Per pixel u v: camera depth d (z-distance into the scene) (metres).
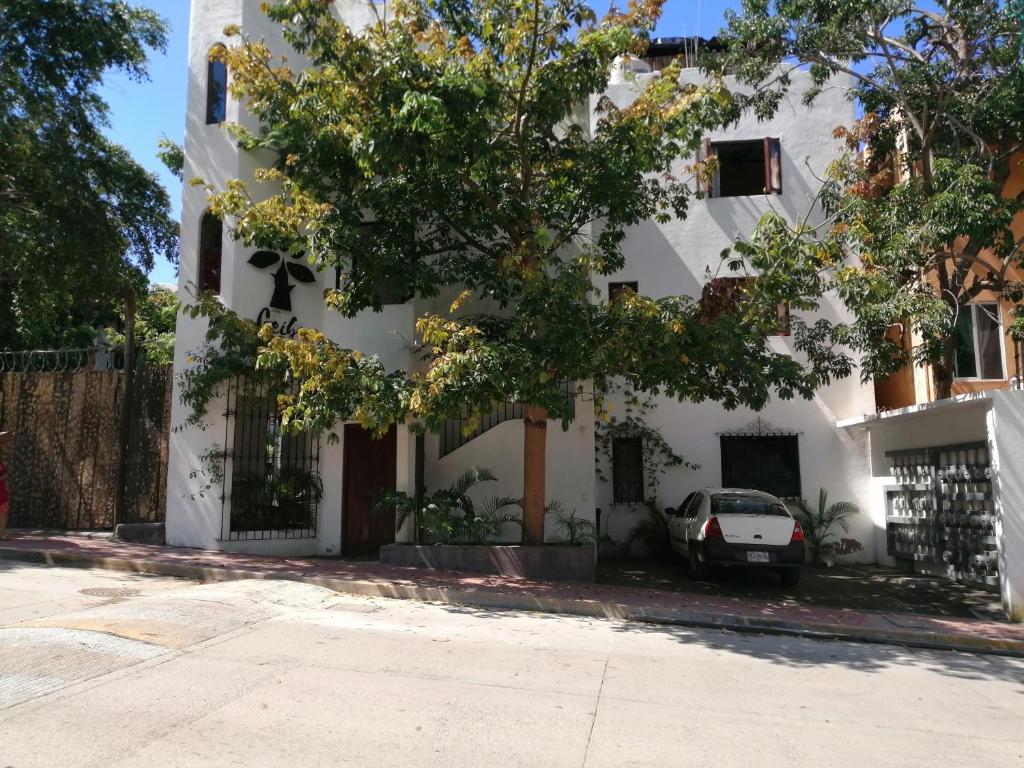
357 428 13.14
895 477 14.19
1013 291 12.78
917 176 12.75
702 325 9.59
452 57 9.90
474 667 6.48
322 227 10.41
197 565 10.42
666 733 5.07
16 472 13.69
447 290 13.05
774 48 12.92
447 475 13.14
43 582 9.28
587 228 14.16
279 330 12.70
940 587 11.93
